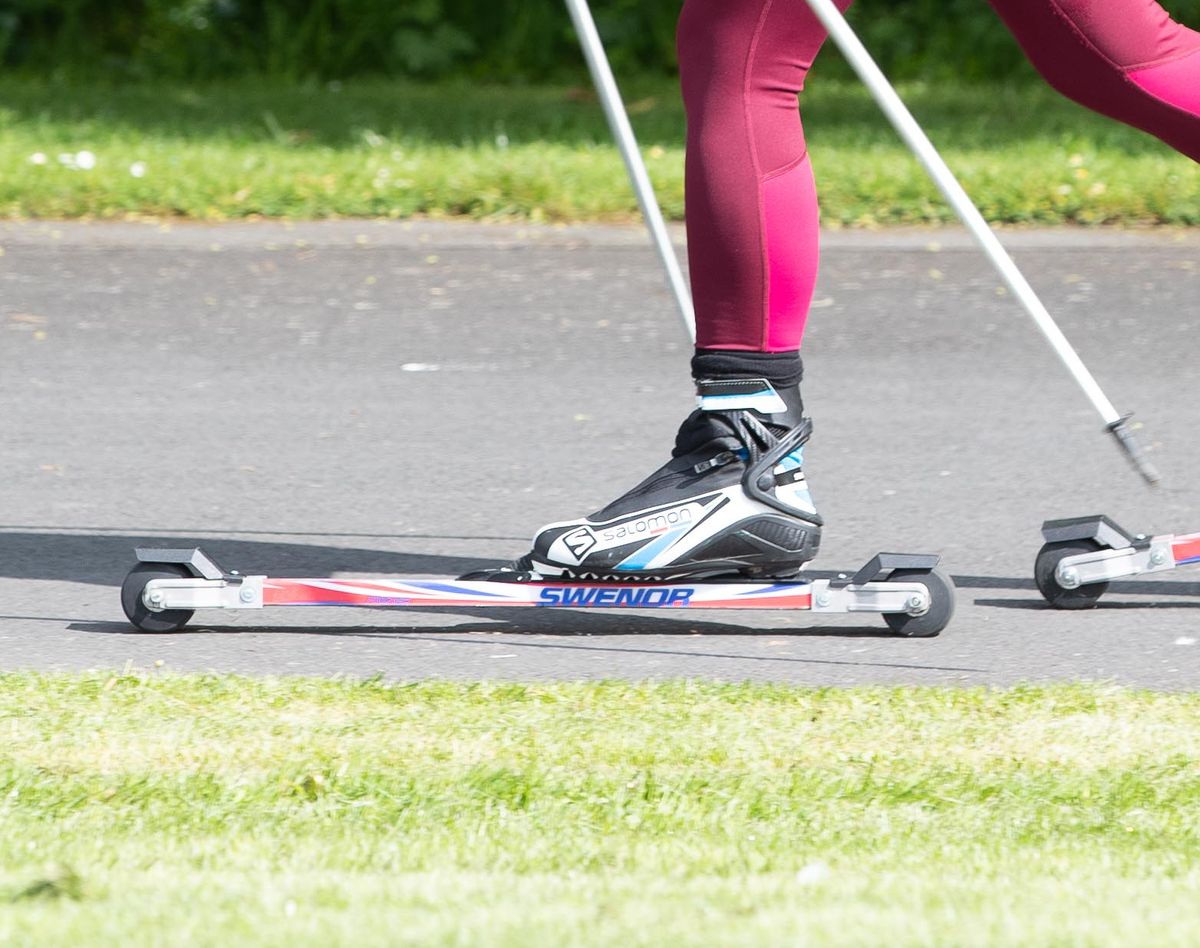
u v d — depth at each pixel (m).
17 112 49.66
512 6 68.50
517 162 38.72
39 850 9.34
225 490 19.44
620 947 7.77
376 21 67.00
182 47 66.50
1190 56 13.51
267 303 29.14
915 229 34.25
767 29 13.16
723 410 13.80
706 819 9.94
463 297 29.56
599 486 19.70
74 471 20.19
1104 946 7.85
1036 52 13.70
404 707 12.06
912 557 13.99
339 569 16.50
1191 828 9.82
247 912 8.27
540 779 10.55
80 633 14.41
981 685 12.89
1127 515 18.50
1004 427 22.17
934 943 7.84
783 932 7.95
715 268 13.55
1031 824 9.88
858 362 25.67
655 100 56.69
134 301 29.22
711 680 12.94
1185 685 12.99
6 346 26.45
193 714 11.90
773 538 13.87
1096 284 30.09
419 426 22.31
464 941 7.84
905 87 60.56
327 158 40.09
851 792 10.39
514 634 14.35
